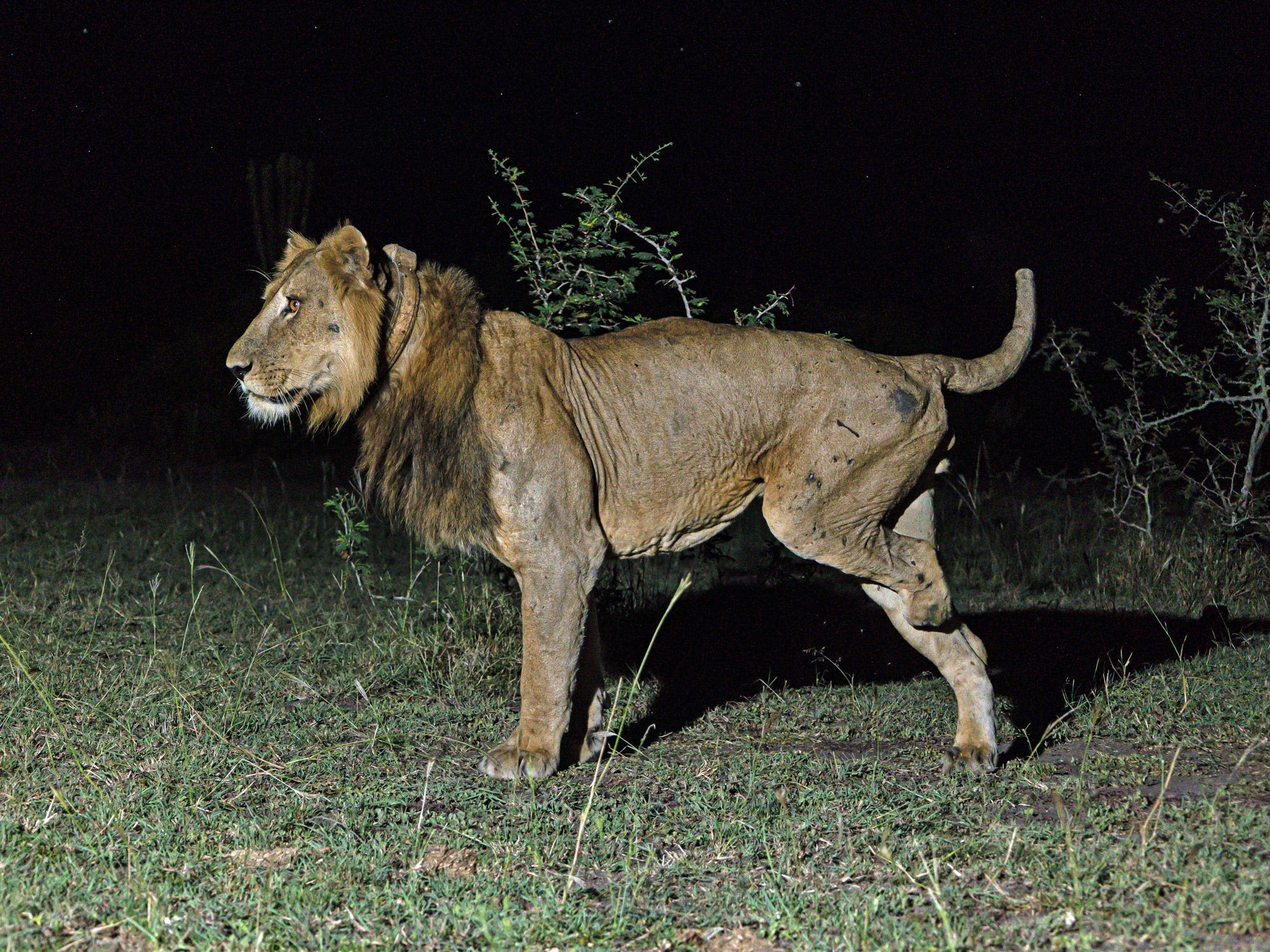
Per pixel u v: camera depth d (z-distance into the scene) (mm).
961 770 6066
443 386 5879
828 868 4867
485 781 5977
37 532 12523
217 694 7488
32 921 4297
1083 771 5797
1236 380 11688
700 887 4734
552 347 6129
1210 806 5227
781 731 6957
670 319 6566
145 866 4781
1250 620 9750
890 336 19031
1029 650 8906
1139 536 11555
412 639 8477
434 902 4543
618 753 6520
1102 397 19297
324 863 4902
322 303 5785
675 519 6293
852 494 6156
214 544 12391
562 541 5906
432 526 6043
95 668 7926
